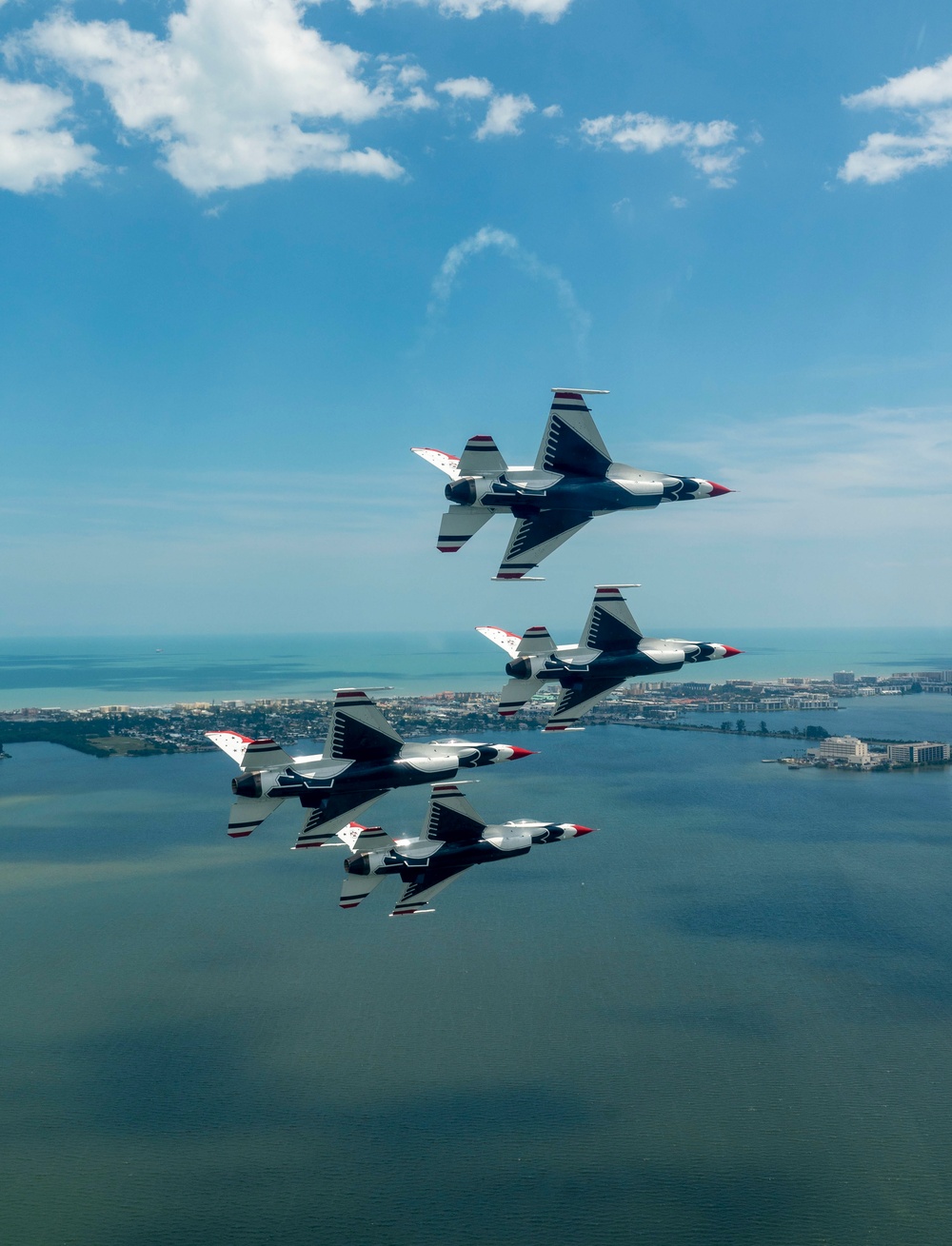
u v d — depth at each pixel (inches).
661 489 2450.8
